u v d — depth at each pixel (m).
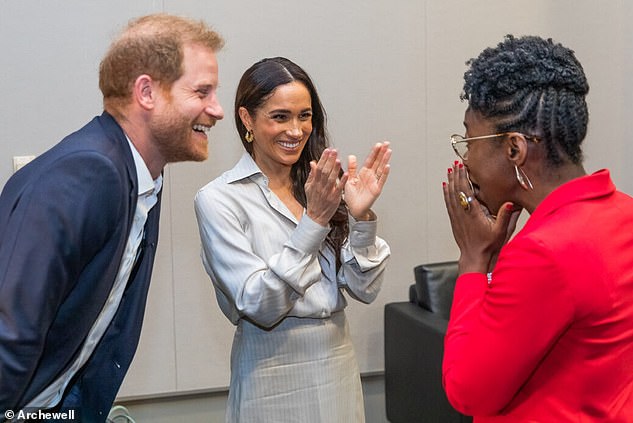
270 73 2.32
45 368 1.69
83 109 3.65
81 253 1.59
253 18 3.81
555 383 1.41
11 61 3.57
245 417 2.31
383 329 4.11
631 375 1.43
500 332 1.38
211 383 3.92
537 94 1.42
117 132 1.70
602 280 1.36
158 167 1.81
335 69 3.94
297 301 2.29
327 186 2.15
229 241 2.26
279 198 2.37
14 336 1.52
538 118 1.42
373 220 2.34
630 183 4.39
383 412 4.16
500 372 1.39
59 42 3.61
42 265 1.54
